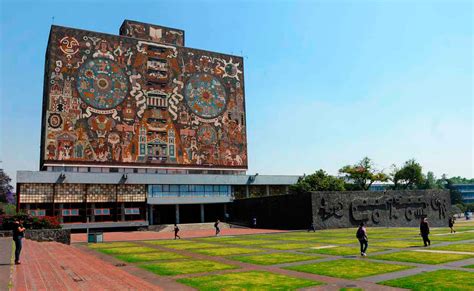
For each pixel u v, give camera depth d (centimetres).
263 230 5816
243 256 2578
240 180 7900
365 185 9031
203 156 7944
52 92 6794
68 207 6388
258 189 8188
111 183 6706
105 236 5306
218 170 8094
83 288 1434
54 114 6750
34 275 1623
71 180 6384
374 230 4969
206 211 8306
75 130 6869
